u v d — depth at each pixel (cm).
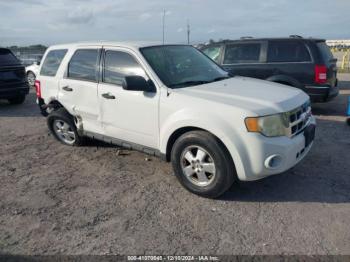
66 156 546
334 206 366
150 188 424
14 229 343
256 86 432
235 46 820
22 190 430
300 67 750
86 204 389
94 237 325
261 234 321
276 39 780
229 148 354
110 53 474
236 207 372
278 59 772
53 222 353
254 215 354
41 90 591
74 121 561
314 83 743
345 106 865
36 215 368
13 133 700
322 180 428
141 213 366
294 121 372
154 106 412
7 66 946
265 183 425
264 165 351
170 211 368
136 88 407
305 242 306
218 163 367
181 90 403
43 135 675
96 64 491
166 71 435
